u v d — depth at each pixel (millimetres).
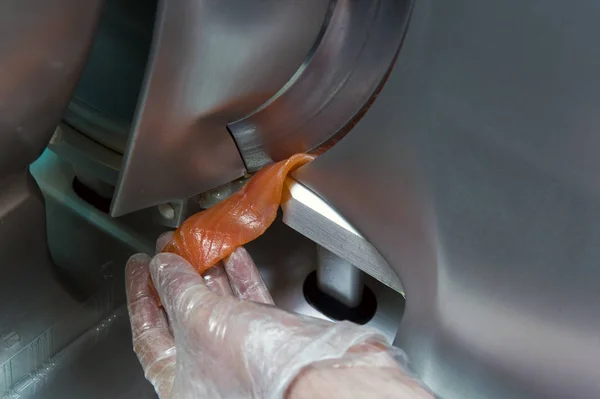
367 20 583
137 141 571
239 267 650
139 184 598
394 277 609
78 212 782
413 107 548
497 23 510
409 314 599
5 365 676
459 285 575
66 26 518
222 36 547
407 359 560
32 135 561
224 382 572
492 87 523
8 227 615
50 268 673
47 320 690
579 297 549
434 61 532
